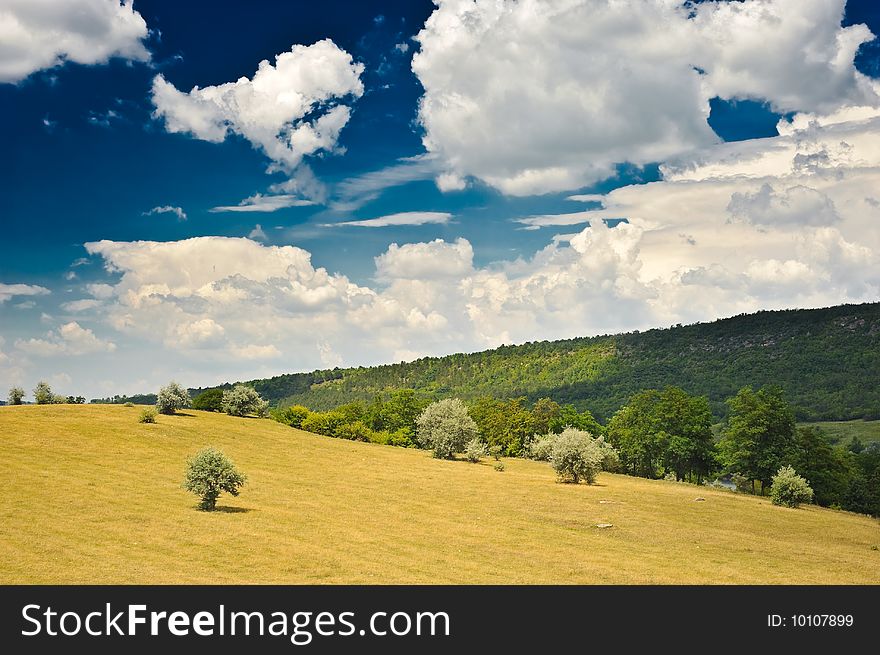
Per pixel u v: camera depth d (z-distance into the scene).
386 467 89.12
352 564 41.28
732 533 56.41
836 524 65.38
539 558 44.72
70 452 74.88
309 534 48.53
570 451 82.38
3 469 64.50
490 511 61.22
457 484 76.94
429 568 41.25
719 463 111.44
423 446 124.00
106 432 87.56
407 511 59.69
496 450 119.56
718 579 40.91
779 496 76.75
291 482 71.94
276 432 111.56
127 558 40.03
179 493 60.19
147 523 48.72
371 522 54.16
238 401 128.25
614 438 126.81
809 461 95.38
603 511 62.75
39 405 107.50
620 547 49.00
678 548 49.56
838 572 44.22
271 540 46.00
